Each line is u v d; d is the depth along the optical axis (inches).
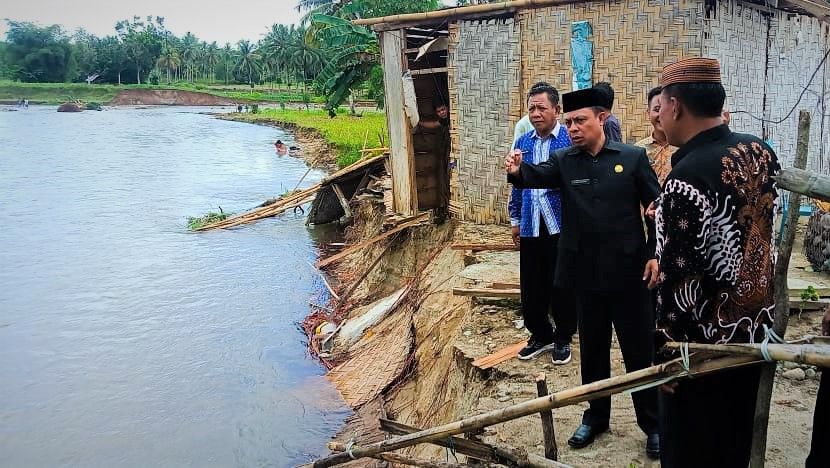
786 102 378.0
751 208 104.7
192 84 4756.4
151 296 544.1
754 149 106.6
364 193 648.4
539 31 364.2
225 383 383.2
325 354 411.5
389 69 443.5
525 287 216.1
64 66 4682.6
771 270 110.0
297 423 330.3
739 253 104.7
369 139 1238.9
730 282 105.5
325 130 1555.1
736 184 103.3
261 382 381.4
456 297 323.0
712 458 112.8
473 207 408.8
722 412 110.3
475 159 403.5
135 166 1317.7
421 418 282.7
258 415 342.6
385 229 492.1
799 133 102.8
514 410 126.1
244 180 1131.3
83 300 540.7
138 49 4618.6
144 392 376.5
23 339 458.3
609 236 157.2
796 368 191.2
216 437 326.6
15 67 4569.4
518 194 218.1
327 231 745.6
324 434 318.0
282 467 296.7
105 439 331.0
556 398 120.4
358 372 369.1
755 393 109.6
